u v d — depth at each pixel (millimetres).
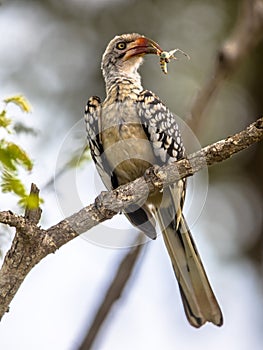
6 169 7355
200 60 14641
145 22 15078
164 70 10805
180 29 14906
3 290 7512
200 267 9719
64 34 15047
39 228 7504
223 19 14852
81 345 9523
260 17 11555
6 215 7312
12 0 15094
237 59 11078
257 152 15195
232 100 14906
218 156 8062
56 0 15242
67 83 14570
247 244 14906
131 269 9812
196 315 9742
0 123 7523
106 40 15023
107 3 15266
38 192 7461
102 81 14695
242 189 15141
